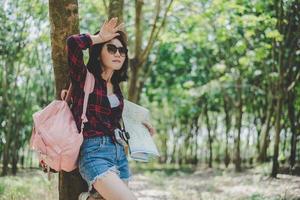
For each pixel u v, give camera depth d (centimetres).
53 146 349
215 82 1341
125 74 387
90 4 1154
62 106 363
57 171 385
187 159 1549
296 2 948
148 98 1602
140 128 390
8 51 1058
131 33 1247
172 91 1559
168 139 1623
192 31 1197
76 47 353
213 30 1185
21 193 720
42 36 1076
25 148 1263
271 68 1142
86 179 354
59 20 396
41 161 374
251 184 927
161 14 1184
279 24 955
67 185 398
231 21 1027
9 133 1063
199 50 1380
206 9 1070
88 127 355
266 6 985
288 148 1172
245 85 1256
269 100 1132
